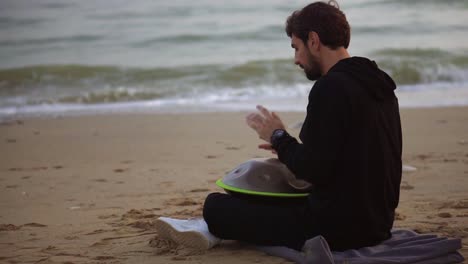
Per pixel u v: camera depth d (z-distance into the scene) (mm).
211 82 18969
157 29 28359
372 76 4496
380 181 4516
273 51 23625
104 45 26203
